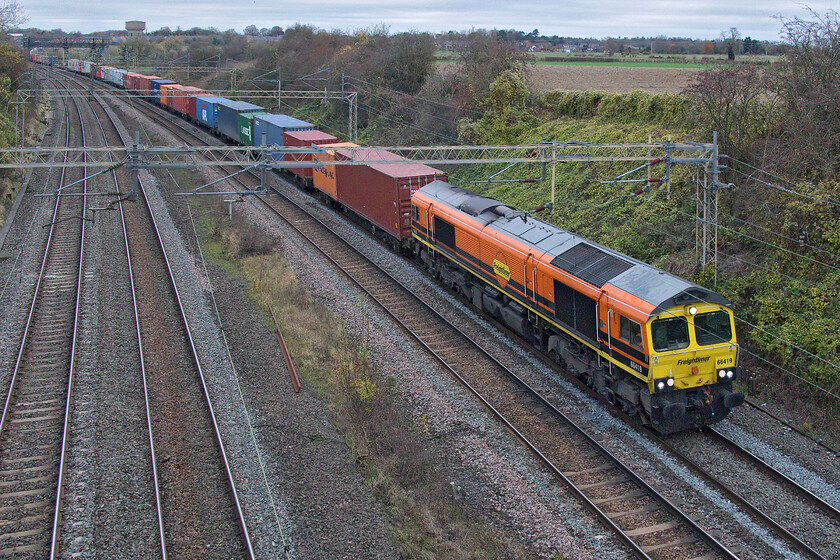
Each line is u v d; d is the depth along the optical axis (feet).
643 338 51.39
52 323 72.28
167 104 240.12
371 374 61.57
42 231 104.22
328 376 62.34
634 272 56.29
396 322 76.33
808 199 66.90
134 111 244.83
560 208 105.40
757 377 61.82
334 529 41.27
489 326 76.07
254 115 161.99
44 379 60.23
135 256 94.22
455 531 42.70
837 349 58.23
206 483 45.62
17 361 62.59
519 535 42.52
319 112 219.82
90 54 403.54
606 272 58.23
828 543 40.70
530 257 66.64
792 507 44.24
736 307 68.08
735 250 75.20
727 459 50.19
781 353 60.80
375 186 103.50
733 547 40.45
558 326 63.31
